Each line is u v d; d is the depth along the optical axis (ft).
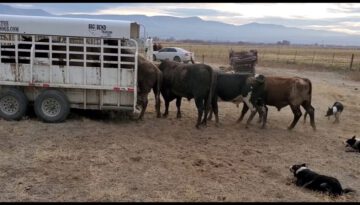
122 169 29.35
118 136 37.58
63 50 39.91
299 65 151.53
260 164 32.48
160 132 40.06
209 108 45.01
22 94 40.42
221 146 36.81
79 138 36.22
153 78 43.24
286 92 43.34
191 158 32.68
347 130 46.68
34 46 39.75
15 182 26.14
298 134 43.04
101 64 39.86
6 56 39.75
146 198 24.71
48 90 40.27
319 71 131.85
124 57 40.16
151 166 30.30
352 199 26.27
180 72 43.52
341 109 49.75
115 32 39.60
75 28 39.45
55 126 39.47
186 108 53.83
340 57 246.06
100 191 25.25
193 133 40.68
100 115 45.24
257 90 43.37
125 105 40.98
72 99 41.04
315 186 27.40
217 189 26.66
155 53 133.80
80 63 40.16
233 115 51.06
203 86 42.04
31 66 39.52
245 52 97.55
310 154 36.09
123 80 40.09
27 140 34.94
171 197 25.00
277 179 29.53
